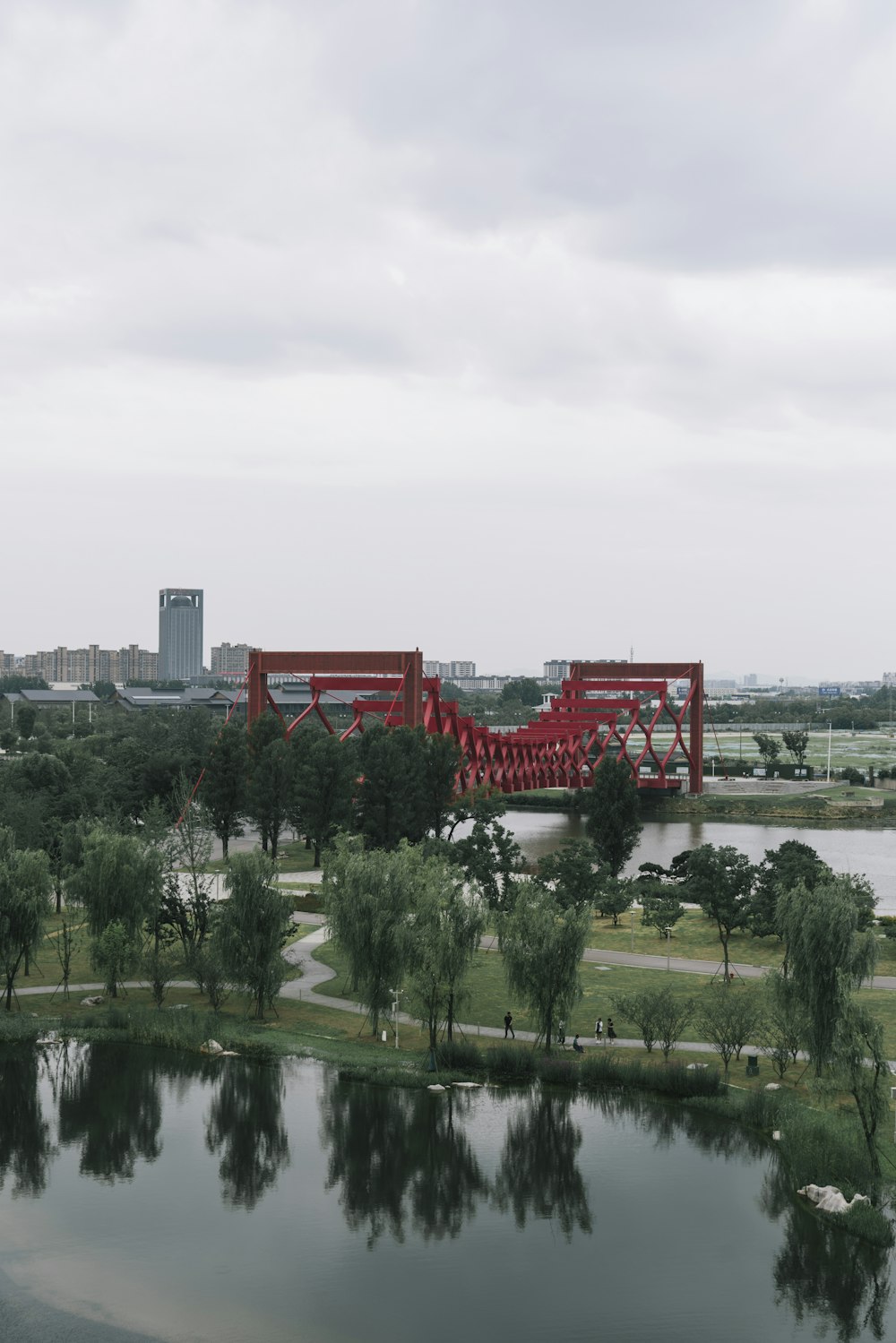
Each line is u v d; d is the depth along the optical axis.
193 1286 55.19
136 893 96.81
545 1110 73.56
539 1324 52.06
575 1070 76.56
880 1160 63.53
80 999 95.06
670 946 109.88
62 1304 53.47
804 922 70.69
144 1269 56.72
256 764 156.62
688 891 115.69
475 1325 52.03
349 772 146.25
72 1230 60.44
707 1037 83.56
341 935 85.50
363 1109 74.06
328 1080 78.44
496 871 123.81
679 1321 52.44
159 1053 84.06
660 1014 79.00
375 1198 64.12
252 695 190.25
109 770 172.75
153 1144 70.50
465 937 81.00
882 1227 57.44
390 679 199.25
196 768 168.38
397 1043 84.31
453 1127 71.44
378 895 85.44
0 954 92.25
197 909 99.94
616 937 113.56
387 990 84.00
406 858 97.81
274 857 148.62
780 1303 53.84
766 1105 70.38
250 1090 77.38
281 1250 58.62
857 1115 67.69
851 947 69.19
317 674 187.25
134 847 98.88
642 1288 54.94
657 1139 69.88
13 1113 74.56
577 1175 65.56
